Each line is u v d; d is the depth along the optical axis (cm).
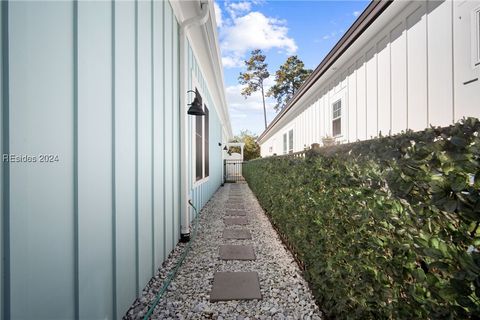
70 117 122
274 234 380
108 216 158
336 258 164
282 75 2411
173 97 311
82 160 131
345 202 155
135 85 199
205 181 629
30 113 99
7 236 90
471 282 72
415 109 320
